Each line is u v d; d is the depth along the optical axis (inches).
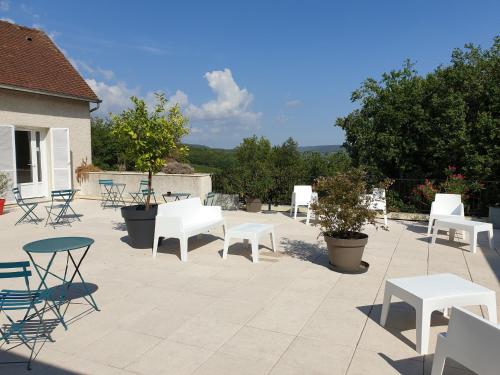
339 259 212.8
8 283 198.4
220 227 340.8
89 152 577.9
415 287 141.1
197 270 219.3
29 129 503.8
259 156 695.7
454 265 232.4
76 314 160.9
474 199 383.2
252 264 230.5
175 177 482.0
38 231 327.6
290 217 398.0
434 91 420.5
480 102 406.3
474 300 135.0
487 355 91.1
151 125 265.1
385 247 275.6
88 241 162.7
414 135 428.1
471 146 380.8
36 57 543.5
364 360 126.3
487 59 415.5
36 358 127.3
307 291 186.9
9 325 149.6
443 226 280.8
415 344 136.5
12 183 465.7
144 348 133.6
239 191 443.8
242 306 169.0
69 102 541.0
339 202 213.2
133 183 516.4
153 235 266.4
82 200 519.5
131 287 192.5
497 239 301.3
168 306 169.2
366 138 440.8
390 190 422.6
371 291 187.0
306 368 121.5
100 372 119.3
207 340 139.1
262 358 127.2
